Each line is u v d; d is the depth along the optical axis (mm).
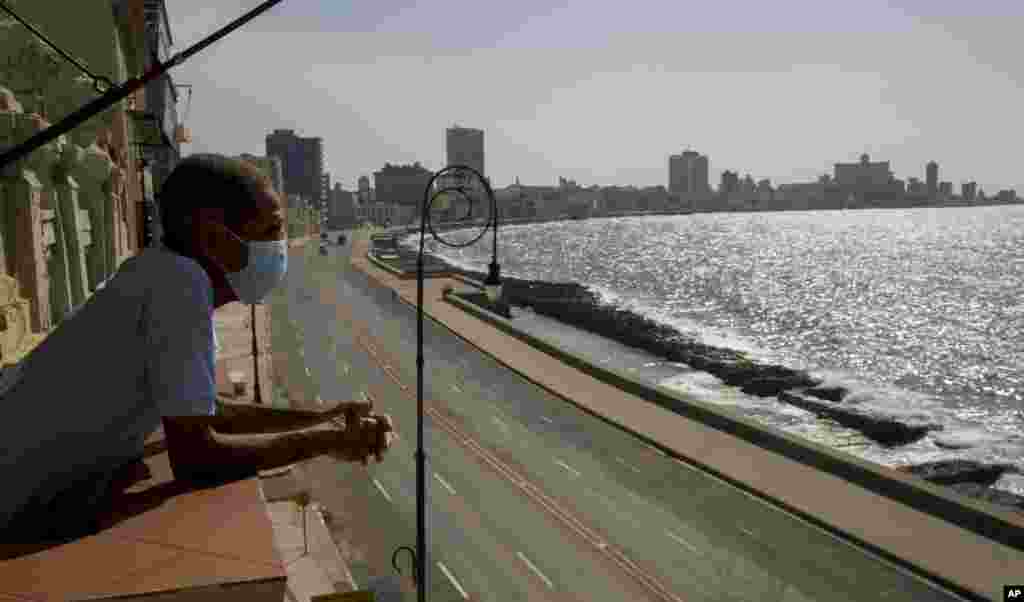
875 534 25938
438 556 25109
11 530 1846
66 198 28750
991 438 50094
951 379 74250
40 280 24594
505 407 43188
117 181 34844
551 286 131500
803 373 67312
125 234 37250
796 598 22297
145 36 43875
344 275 118500
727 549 25469
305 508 27203
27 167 24422
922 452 47812
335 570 23312
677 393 42594
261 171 2359
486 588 23016
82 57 33469
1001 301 132750
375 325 71125
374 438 2256
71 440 2014
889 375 75625
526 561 24703
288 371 51594
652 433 37375
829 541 25953
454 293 91500
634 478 32125
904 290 150125
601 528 27266
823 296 140500
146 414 2096
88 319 2057
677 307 124375
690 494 30281
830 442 49531
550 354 56469
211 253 2242
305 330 67750
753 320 112000
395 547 25734
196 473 1970
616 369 48594
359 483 31500
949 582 22656
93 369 2016
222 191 2230
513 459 34469
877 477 29906
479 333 65688
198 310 2047
